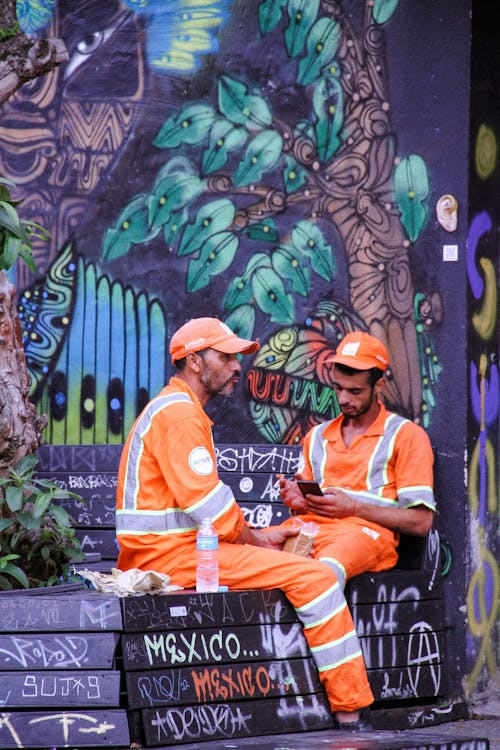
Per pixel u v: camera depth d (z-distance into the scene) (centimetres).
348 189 780
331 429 725
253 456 762
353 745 538
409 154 763
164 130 802
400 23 766
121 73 807
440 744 545
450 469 739
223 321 796
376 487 702
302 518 705
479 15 752
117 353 802
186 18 800
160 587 595
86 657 562
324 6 784
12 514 643
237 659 596
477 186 755
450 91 750
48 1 812
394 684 676
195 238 799
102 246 806
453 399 742
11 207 627
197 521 614
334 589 617
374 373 705
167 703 570
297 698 608
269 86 794
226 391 654
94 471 768
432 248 754
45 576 661
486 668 756
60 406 803
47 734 554
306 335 788
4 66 646
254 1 794
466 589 733
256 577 616
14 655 565
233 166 798
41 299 806
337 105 782
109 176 806
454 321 745
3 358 647
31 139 811
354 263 778
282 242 792
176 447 619
